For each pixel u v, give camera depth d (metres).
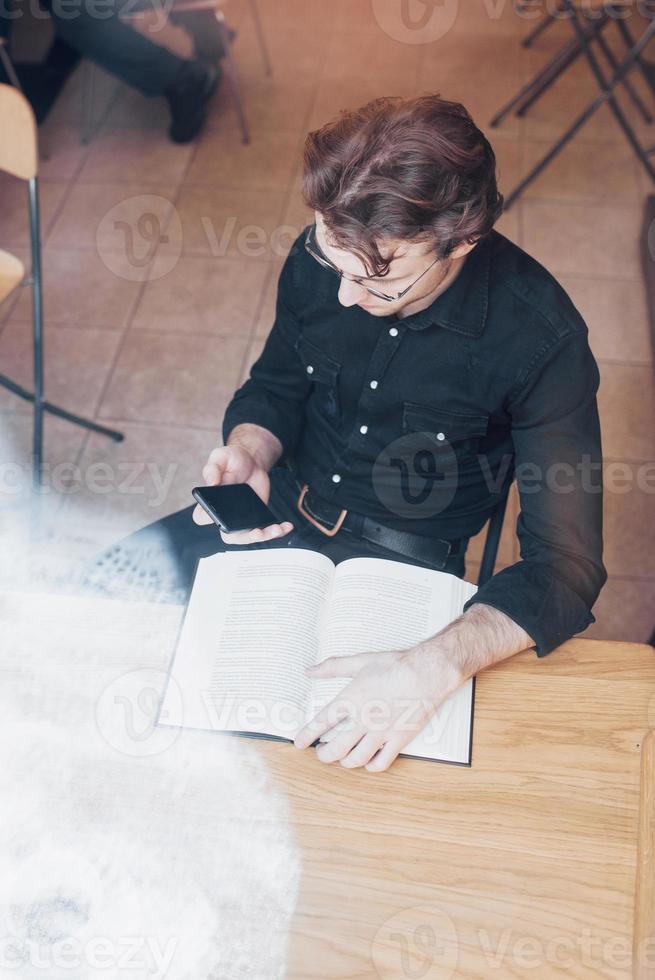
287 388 1.37
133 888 0.82
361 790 0.89
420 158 0.87
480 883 0.83
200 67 2.88
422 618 1.01
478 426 1.19
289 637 0.98
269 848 0.85
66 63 3.29
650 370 2.33
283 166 2.90
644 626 1.88
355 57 3.31
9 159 1.75
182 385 2.32
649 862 0.83
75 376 2.34
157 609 1.03
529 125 3.02
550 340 1.08
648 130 2.99
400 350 1.15
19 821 0.86
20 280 1.86
